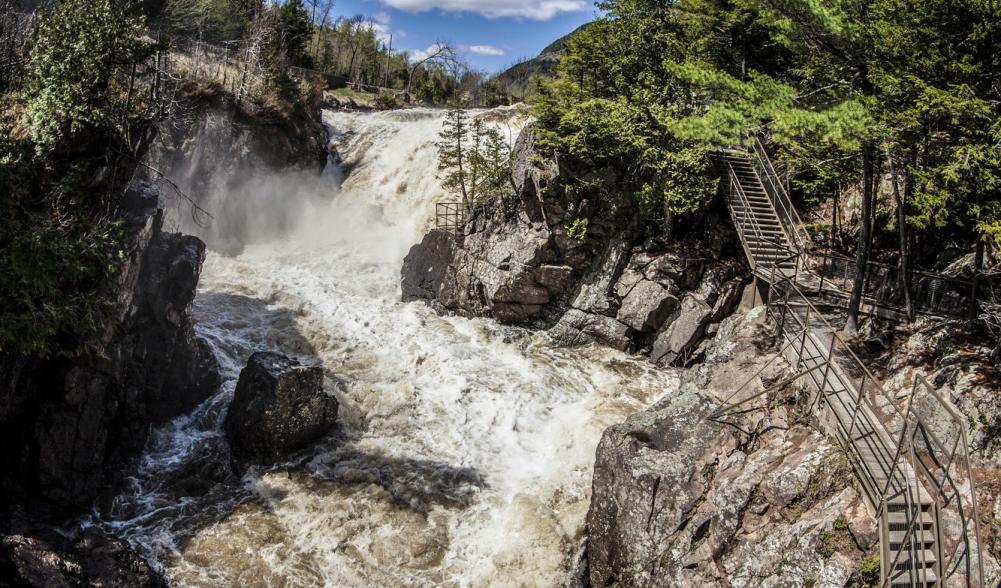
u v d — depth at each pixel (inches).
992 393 504.4
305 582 581.9
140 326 727.7
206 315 1018.1
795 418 585.3
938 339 619.5
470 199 1216.8
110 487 649.6
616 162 1066.7
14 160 552.1
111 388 665.0
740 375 666.8
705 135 636.1
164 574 572.4
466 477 732.7
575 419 841.5
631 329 1018.7
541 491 705.6
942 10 584.4
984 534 420.8
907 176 751.7
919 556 417.1
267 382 722.2
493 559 621.3
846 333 704.4
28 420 596.1
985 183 564.7
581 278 1077.8
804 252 879.1
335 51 3171.8
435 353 984.3
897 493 448.8
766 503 510.6
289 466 721.0
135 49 632.4
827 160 762.2
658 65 1070.4
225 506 663.1
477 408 860.6
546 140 1058.7
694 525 528.4
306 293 1164.5
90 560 540.1
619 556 571.5
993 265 684.7
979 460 472.1
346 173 1688.0
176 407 780.6
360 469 729.0
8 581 472.1
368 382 911.7
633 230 1052.5
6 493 573.6
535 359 999.6
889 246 885.2
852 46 644.7
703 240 1038.4
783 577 462.9
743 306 969.5
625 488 584.4
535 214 1077.8
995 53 583.2
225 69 1561.3
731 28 1035.9
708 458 577.0
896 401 569.6
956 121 551.2
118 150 634.8
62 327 568.4
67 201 591.8
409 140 1721.2
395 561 612.4
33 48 613.3
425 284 1187.3
